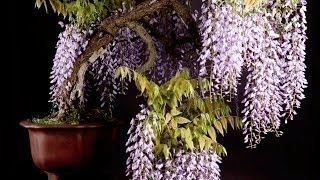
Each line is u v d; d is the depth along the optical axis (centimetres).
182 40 189
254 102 170
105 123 177
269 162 215
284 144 215
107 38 179
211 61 166
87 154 176
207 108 178
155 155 167
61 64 188
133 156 165
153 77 197
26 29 218
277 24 174
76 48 189
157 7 176
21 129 218
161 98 165
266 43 168
